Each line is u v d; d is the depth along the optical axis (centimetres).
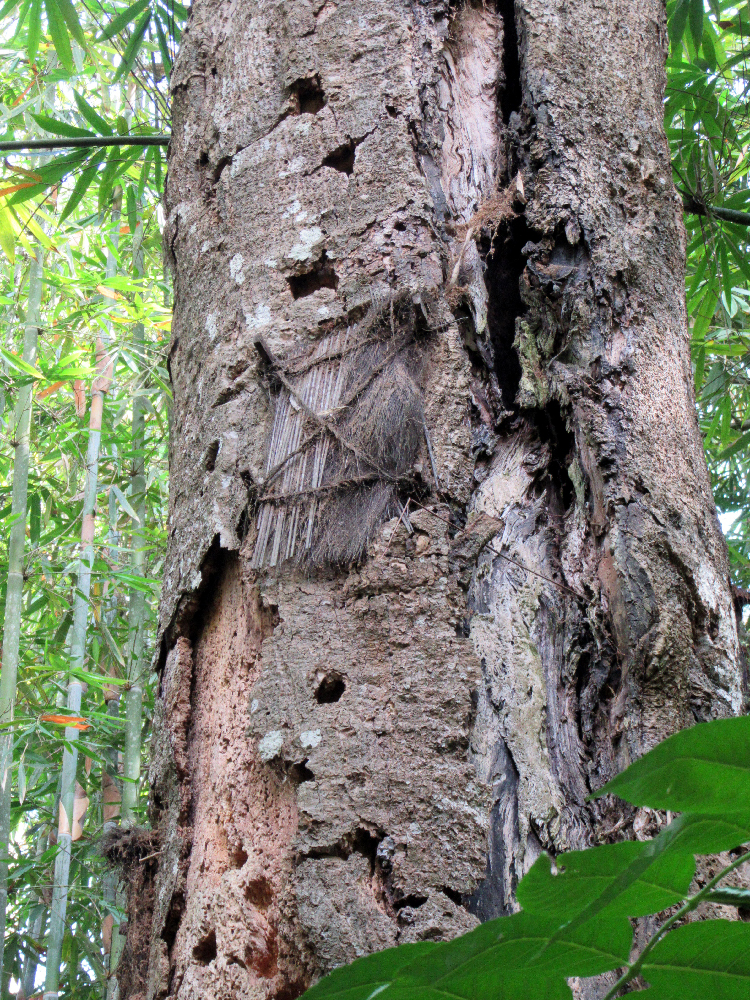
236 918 288
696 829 146
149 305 742
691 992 164
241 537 318
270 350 327
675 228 344
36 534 720
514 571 308
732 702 304
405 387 312
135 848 329
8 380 649
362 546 300
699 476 323
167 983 297
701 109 535
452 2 355
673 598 303
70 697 632
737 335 686
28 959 791
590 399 318
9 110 632
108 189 511
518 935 157
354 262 326
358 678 290
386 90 338
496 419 327
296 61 349
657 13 370
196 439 335
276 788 292
